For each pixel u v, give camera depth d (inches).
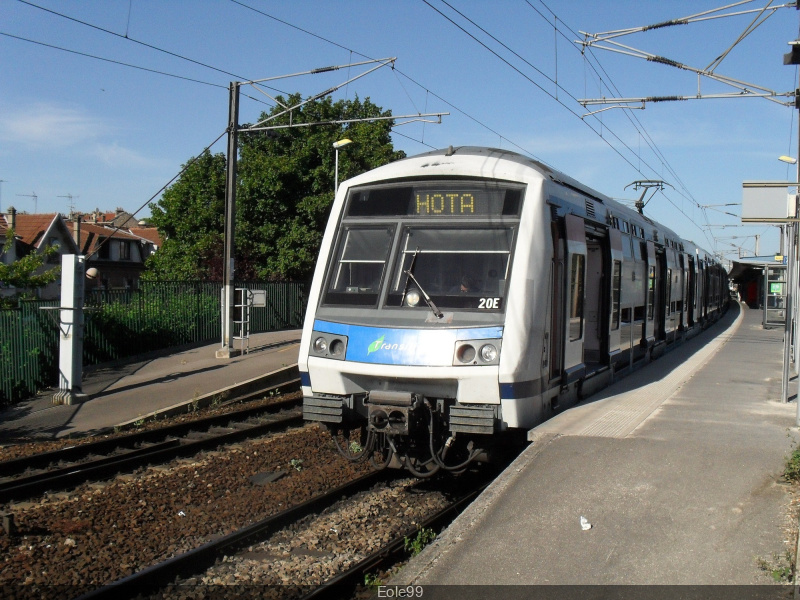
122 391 585.9
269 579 231.8
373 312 316.5
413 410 300.4
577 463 268.2
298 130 1375.5
